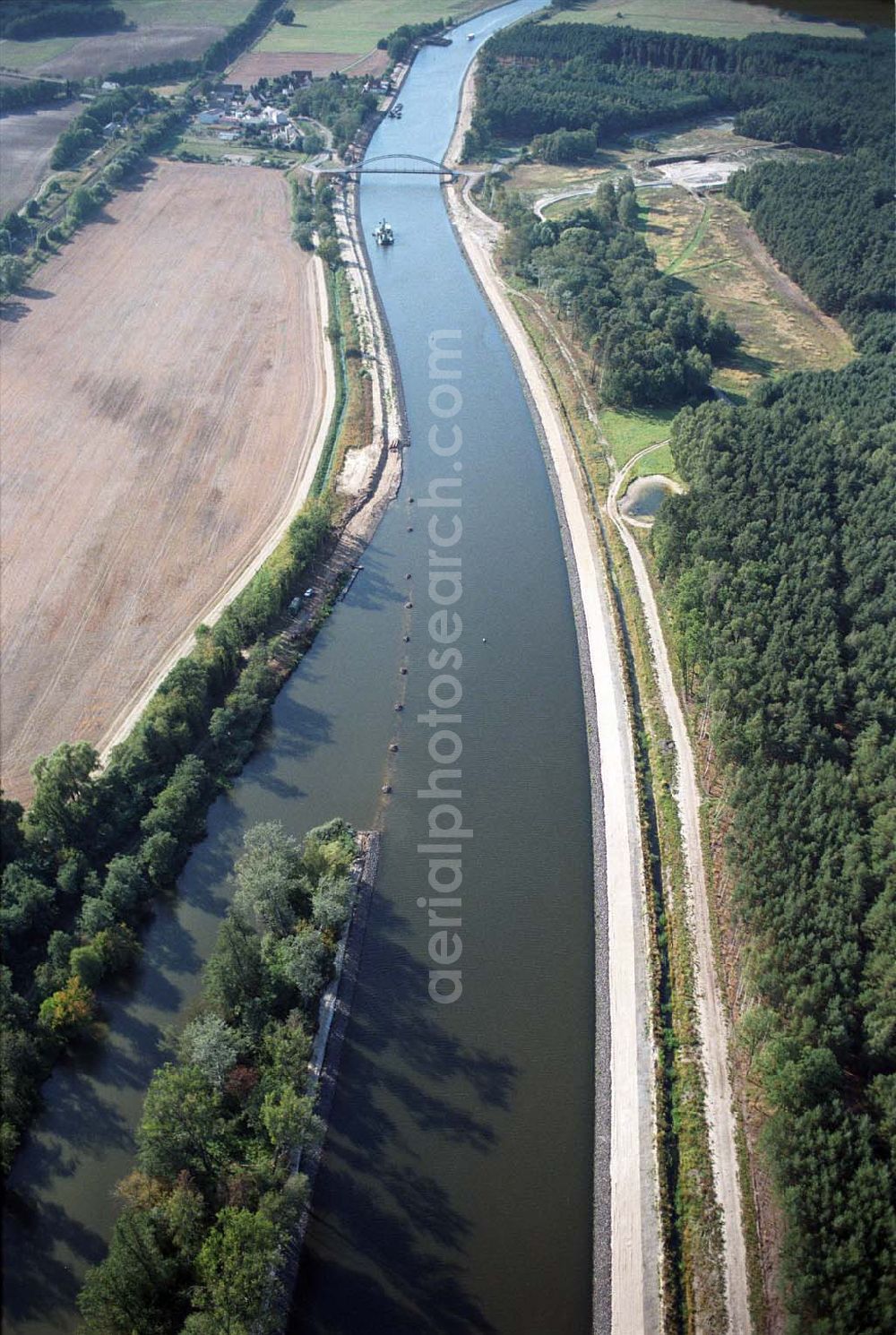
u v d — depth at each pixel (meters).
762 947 121.75
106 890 132.00
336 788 154.25
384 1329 99.38
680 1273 101.69
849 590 170.88
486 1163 111.62
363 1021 124.31
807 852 130.62
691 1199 106.31
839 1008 113.44
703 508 190.50
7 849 135.38
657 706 164.75
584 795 153.62
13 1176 109.62
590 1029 124.44
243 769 157.12
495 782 155.25
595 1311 100.88
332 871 133.38
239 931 123.38
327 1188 108.94
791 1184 101.31
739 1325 96.88
